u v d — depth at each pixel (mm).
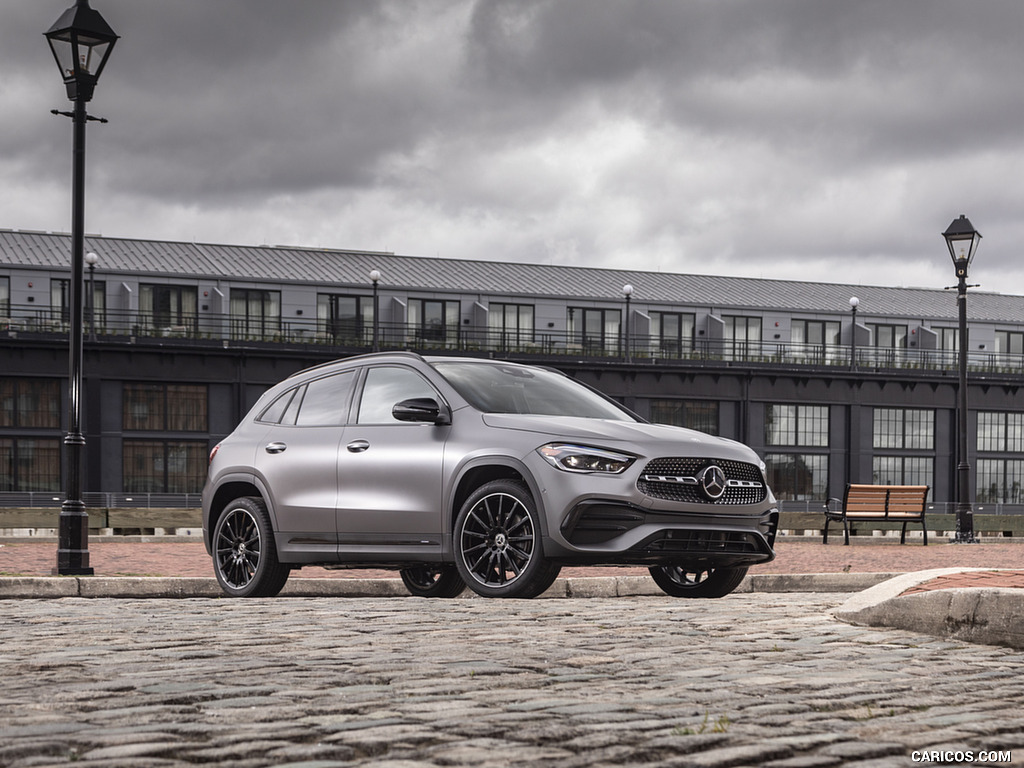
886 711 3816
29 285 40406
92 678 4246
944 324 50500
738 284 52812
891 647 5414
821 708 3838
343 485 7934
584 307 46469
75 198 11250
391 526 7688
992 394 47656
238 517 8609
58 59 11344
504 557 7305
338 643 5207
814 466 45844
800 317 48781
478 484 7668
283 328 43000
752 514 7586
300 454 8227
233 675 4309
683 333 47469
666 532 7145
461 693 3961
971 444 47656
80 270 11164
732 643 5422
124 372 39125
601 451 7129
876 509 20672
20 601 7414
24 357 38094
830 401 45750
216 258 45250
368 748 3094
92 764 2883
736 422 45062
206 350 39656
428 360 8117
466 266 49625
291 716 3523
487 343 44781
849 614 6246
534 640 5371
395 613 6434
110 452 38969
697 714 3648
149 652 4914
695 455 7367
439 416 7609
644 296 47562
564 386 8484
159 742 3154
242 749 3055
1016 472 48188
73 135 11352
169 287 42188
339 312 44062
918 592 6109
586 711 3654
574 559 7082
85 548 10773
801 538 22891
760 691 4133
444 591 8953
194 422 40062
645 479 7137
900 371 46906
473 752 3051
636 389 43969
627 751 3090
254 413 8906
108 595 8914
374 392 8180
